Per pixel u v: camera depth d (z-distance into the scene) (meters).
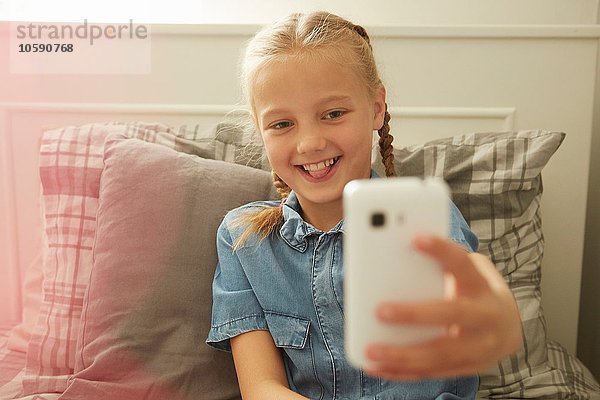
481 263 0.57
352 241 0.40
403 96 1.36
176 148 1.20
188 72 1.40
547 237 1.34
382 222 0.40
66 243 1.13
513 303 0.48
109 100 1.43
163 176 1.04
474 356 0.41
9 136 1.44
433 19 1.45
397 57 1.34
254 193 1.06
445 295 0.41
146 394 0.91
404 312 0.38
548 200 1.34
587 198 1.51
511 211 1.13
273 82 0.81
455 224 0.81
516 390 1.02
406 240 0.40
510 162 1.13
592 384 1.11
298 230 0.90
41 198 1.28
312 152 0.82
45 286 1.12
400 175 1.16
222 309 0.92
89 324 0.97
